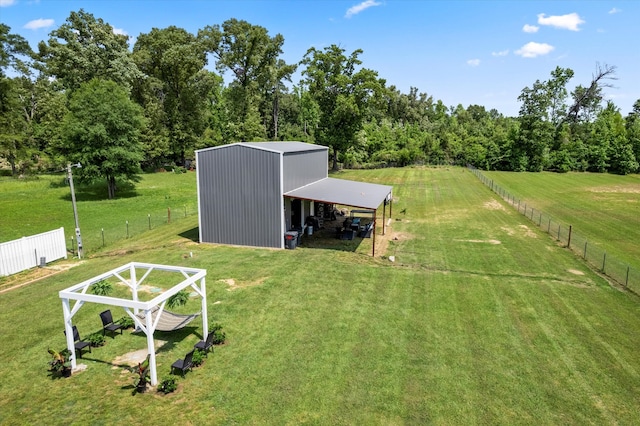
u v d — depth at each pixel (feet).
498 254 61.98
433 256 60.85
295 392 27.71
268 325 37.60
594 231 80.43
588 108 230.07
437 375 30.01
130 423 24.66
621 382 29.58
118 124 117.29
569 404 27.04
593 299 44.68
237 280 49.44
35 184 135.95
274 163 62.75
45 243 57.67
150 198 119.96
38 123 177.78
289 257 59.41
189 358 29.30
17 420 24.93
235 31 178.19
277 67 194.70
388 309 41.50
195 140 184.14
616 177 176.55
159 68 177.88
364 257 59.88
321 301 43.24
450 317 39.88
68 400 26.89
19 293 46.01
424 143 223.71
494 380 29.58
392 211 96.99
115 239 73.00
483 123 291.17
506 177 173.47
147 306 27.40
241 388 28.12
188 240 71.00
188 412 25.67
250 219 65.62
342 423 24.81
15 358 32.09
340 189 75.66
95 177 117.50
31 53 175.63
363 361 31.68
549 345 34.76
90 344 32.96
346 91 164.25
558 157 196.54
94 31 144.56
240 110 189.88
